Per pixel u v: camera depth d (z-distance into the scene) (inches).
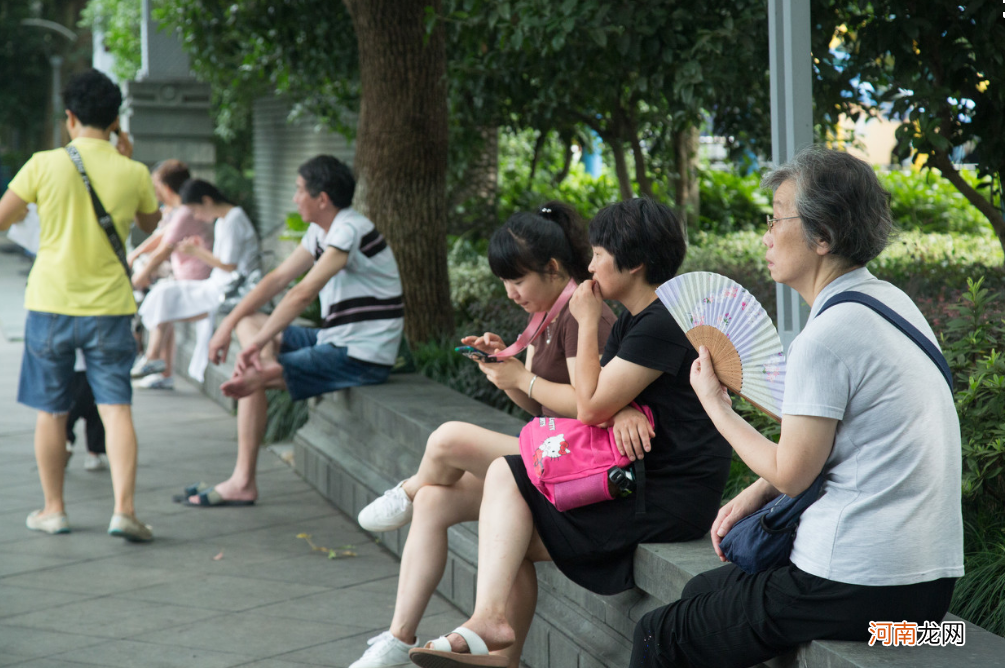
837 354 78.4
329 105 399.2
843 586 79.9
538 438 113.0
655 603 110.6
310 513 211.5
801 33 135.9
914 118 204.1
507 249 128.9
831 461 81.3
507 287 132.1
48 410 191.2
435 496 128.2
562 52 243.9
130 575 173.6
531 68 273.7
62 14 1494.8
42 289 185.6
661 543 110.6
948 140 214.5
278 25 353.1
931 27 199.0
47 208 183.8
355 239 201.3
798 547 83.1
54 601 161.3
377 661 126.2
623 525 110.6
